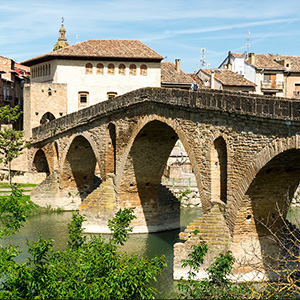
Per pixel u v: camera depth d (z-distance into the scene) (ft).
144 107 137.49
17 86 321.52
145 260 75.82
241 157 100.12
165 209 159.74
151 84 241.96
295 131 84.94
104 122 161.38
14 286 68.80
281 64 264.72
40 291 67.05
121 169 151.53
